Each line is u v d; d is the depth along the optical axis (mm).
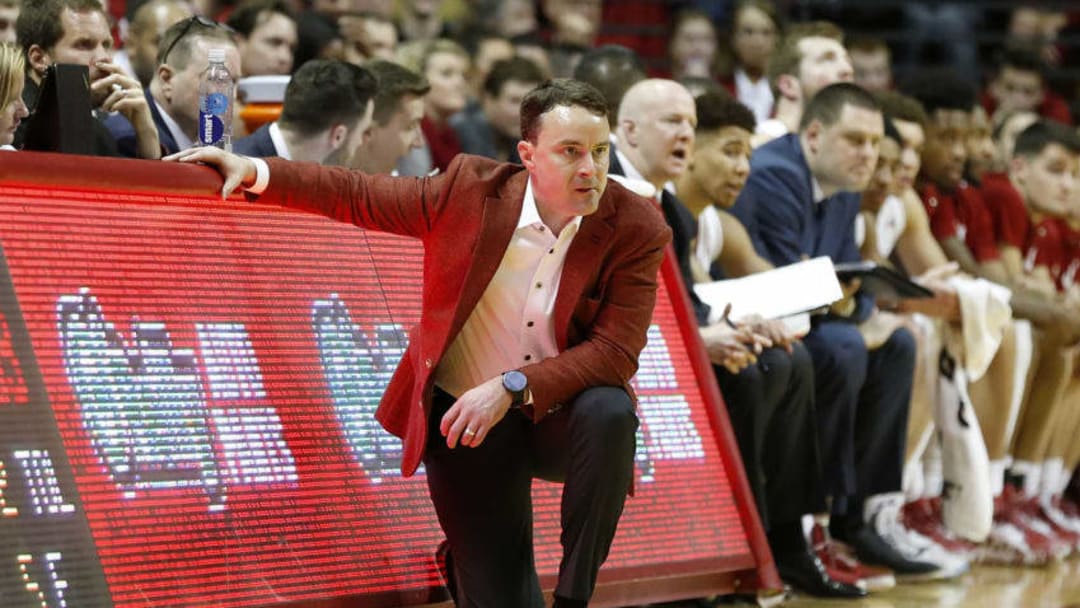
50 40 13938
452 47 21578
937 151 20312
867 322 16594
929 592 16312
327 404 11430
